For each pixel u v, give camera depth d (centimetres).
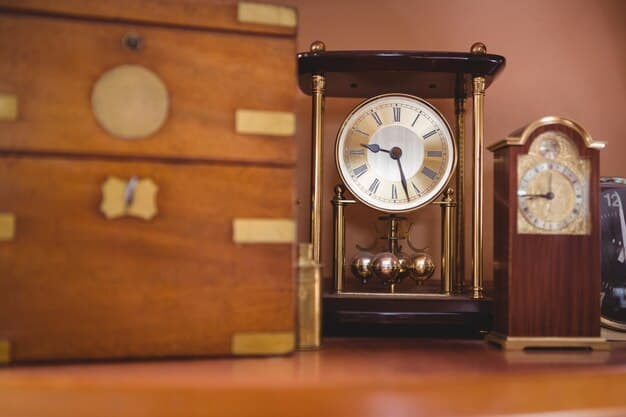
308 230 73
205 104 53
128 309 51
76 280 51
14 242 50
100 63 52
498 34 75
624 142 75
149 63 52
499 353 56
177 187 52
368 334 63
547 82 75
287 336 54
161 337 52
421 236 73
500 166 60
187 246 52
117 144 52
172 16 53
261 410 45
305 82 66
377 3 75
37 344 50
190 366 51
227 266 53
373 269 62
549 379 49
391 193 64
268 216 54
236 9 54
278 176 54
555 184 58
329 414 46
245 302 53
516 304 58
